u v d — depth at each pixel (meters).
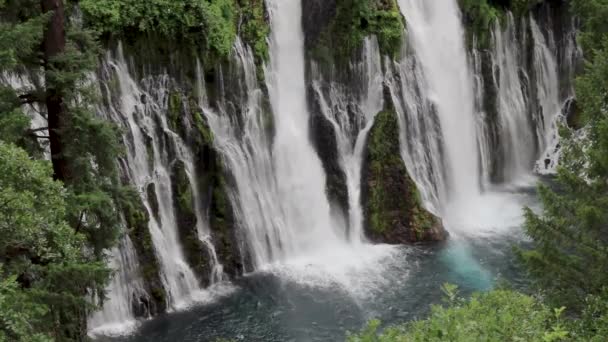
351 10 31.83
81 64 16.59
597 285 17.06
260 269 28.66
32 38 14.80
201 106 28.39
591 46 27.94
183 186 27.11
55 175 16.81
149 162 26.52
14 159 11.02
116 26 25.78
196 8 27.58
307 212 30.94
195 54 27.83
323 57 31.69
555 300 17.34
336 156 31.62
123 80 26.31
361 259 29.36
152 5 26.58
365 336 12.11
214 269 27.39
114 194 17.50
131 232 24.88
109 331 23.78
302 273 28.27
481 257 29.20
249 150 29.66
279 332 24.05
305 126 31.81
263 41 30.39
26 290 13.58
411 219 30.95
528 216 18.31
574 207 17.81
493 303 14.08
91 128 16.52
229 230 28.20
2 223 10.60
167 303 25.53
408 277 27.72
